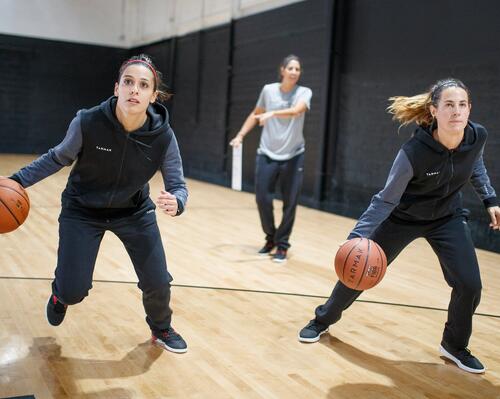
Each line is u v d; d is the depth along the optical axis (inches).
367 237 103.0
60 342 111.5
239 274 173.3
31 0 572.1
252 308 140.4
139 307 135.0
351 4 328.2
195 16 495.2
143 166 98.3
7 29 566.3
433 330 131.1
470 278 103.3
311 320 123.0
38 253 184.1
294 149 189.9
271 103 190.7
